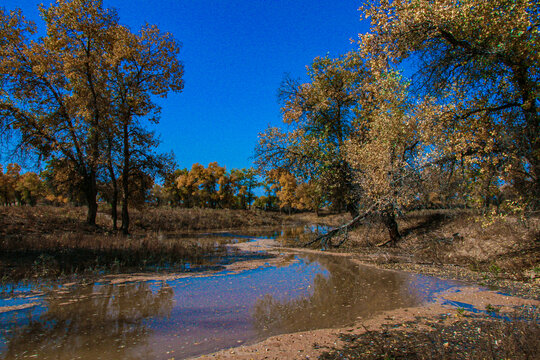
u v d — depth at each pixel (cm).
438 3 829
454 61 954
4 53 2009
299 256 1797
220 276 1234
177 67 2603
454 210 1930
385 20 931
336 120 2402
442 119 1021
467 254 1405
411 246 1783
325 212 6944
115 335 626
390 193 1536
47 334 630
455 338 538
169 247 1775
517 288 911
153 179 2647
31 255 1323
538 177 892
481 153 964
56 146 2133
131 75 2519
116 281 1131
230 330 652
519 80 906
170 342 589
